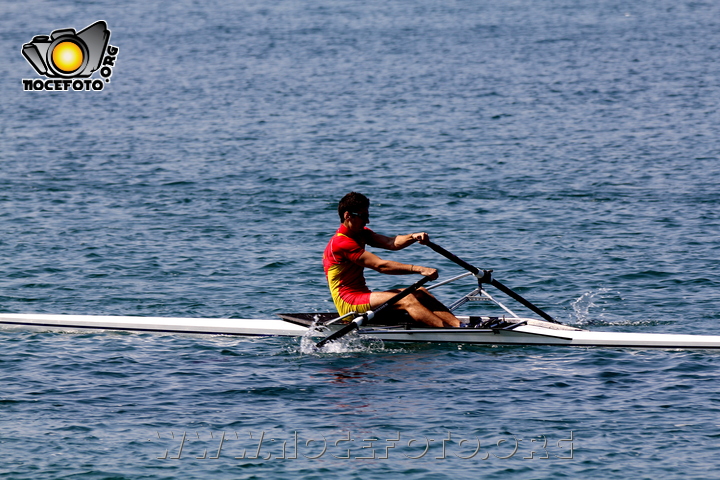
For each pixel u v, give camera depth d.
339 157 88.56
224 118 114.75
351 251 38.12
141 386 33.22
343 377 34.41
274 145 95.75
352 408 31.09
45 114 121.75
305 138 99.56
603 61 163.12
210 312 43.81
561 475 25.95
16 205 69.06
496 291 47.31
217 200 70.94
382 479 25.84
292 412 30.75
